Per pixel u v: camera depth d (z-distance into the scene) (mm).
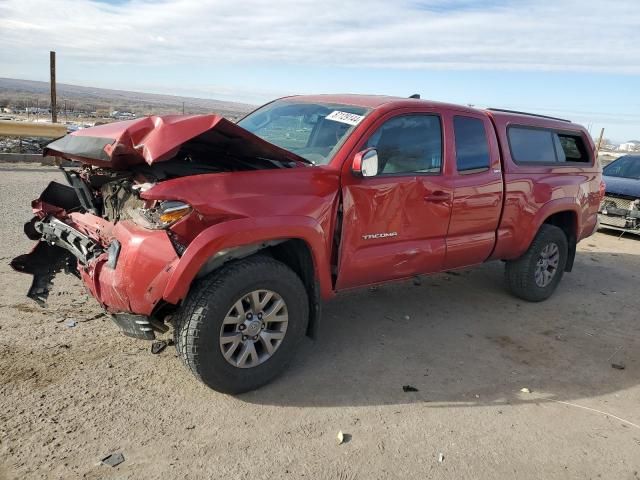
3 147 13812
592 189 6410
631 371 4531
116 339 4145
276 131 4699
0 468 2689
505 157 5250
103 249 3561
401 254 4375
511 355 4629
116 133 3482
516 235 5457
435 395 3820
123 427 3113
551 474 3082
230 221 3279
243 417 3334
